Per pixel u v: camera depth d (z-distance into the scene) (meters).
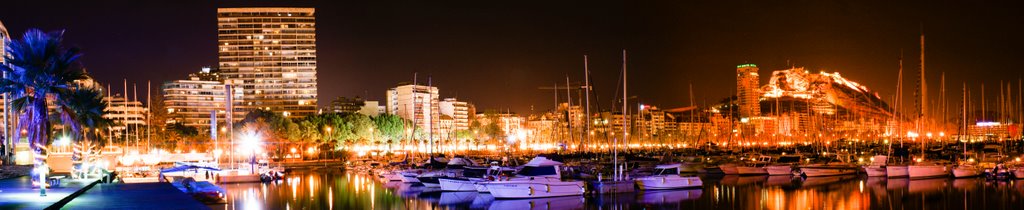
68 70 67.00
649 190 83.94
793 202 75.31
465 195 81.44
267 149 191.38
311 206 72.75
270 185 97.38
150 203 52.41
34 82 64.81
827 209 70.25
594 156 137.12
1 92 64.81
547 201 75.12
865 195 81.44
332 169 145.25
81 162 72.06
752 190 87.38
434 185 90.50
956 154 125.50
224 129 190.75
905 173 103.44
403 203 75.12
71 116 71.94
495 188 76.56
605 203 73.81
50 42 65.38
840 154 149.50
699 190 85.50
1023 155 129.12
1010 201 75.44
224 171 102.06
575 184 78.88
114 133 198.62
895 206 72.31
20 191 55.38
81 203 52.00
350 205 73.75
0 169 74.88
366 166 135.25
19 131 64.50
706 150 197.62
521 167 82.94
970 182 95.56
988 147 165.62
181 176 93.12
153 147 190.50
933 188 88.44
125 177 88.94
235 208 70.94
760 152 184.62
